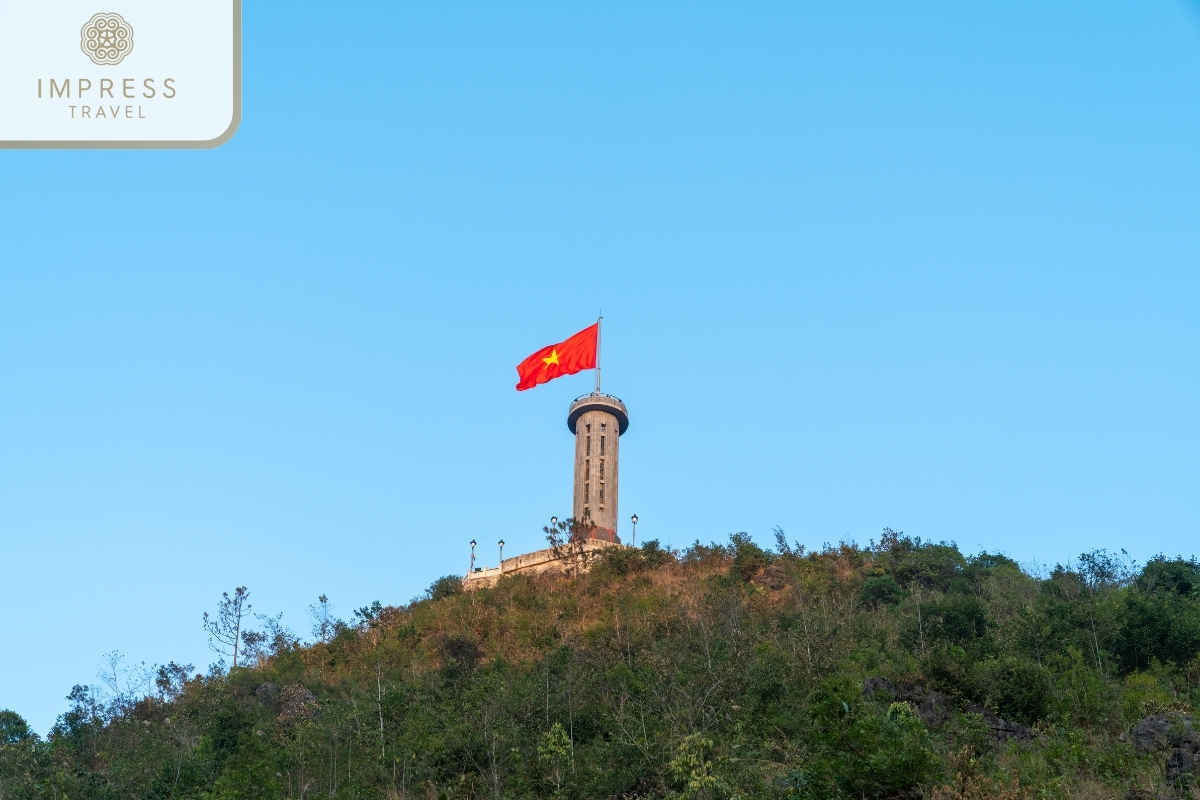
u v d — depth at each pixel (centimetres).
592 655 5228
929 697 4294
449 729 4456
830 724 3381
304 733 4638
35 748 5044
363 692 5300
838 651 5009
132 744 5362
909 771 3183
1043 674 4403
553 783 4062
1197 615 5106
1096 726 4200
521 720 4531
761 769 3831
